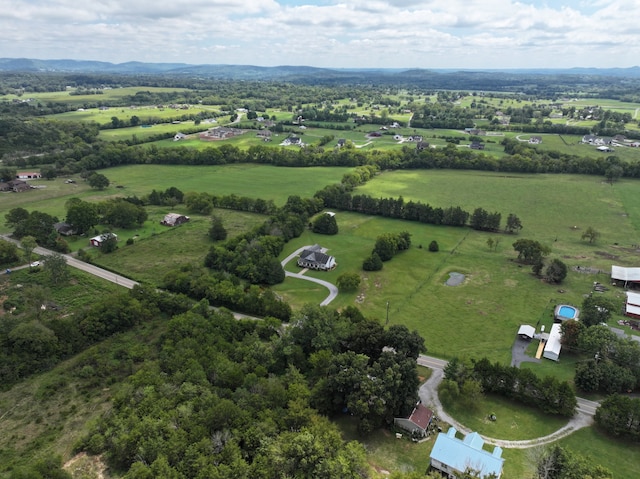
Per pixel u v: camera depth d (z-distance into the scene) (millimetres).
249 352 95812
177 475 64438
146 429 72688
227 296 122625
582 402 88438
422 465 74125
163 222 188500
